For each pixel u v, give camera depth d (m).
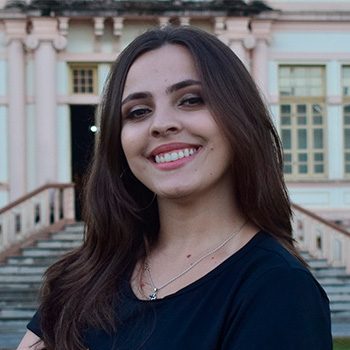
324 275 14.91
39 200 16.25
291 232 2.54
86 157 3.64
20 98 19.48
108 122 2.66
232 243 2.43
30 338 2.78
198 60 2.42
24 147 19.50
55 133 19.45
